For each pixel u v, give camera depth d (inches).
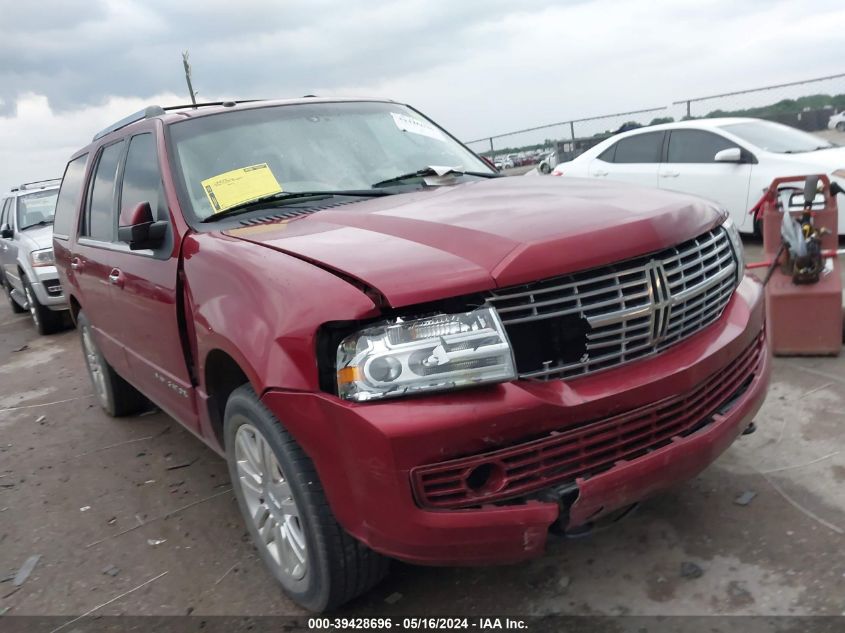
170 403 138.5
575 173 397.7
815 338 180.4
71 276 192.2
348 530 90.7
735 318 107.9
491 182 132.3
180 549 132.1
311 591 100.7
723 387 103.7
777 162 311.6
